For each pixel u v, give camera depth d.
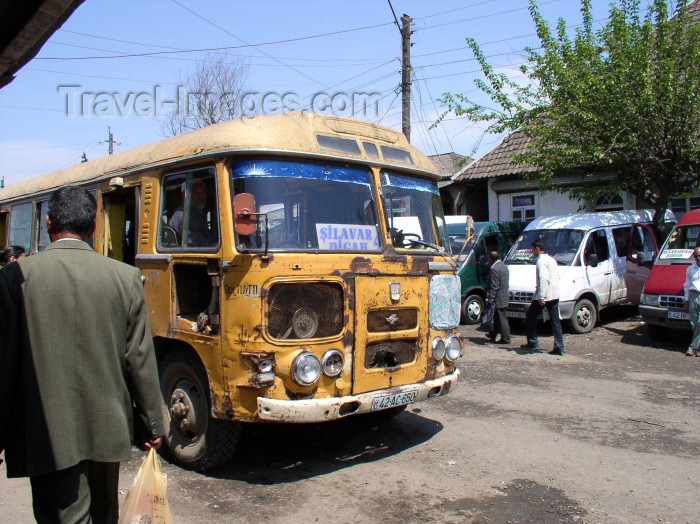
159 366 5.43
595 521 4.12
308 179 4.85
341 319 4.69
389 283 4.99
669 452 5.46
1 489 4.74
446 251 5.93
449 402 7.17
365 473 4.97
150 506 3.01
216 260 4.65
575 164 12.79
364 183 5.21
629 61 11.84
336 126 5.18
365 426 6.29
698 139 11.52
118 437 2.84
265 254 4.38
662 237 13.21
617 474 4.95
